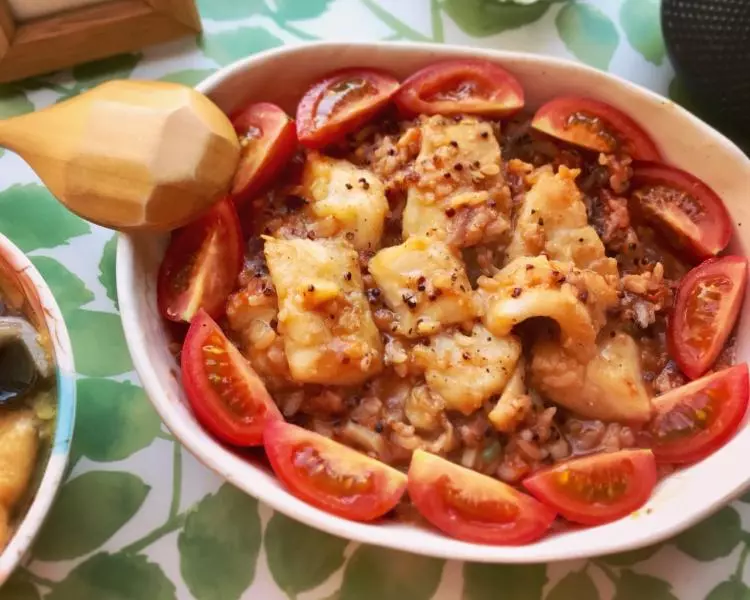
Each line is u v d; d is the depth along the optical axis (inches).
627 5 23.3
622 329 18.6
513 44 22.7
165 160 17.0
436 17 22.9
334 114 19.1
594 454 17.7
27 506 17.3
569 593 18.5
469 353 17.4
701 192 19.3
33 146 17.3
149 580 18.2
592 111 19.4
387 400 17.8
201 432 17.0
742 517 19.1
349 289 17.7
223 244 18.2
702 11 20.3
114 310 20.1
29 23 21.0
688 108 22.3
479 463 17.6
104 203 17.2
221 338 17.4
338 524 15.9
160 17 21.5
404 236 18.5
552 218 18.5
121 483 18.8
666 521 16.4
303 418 17.9
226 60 22.3
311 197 18.8
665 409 18.0
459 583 18.4
